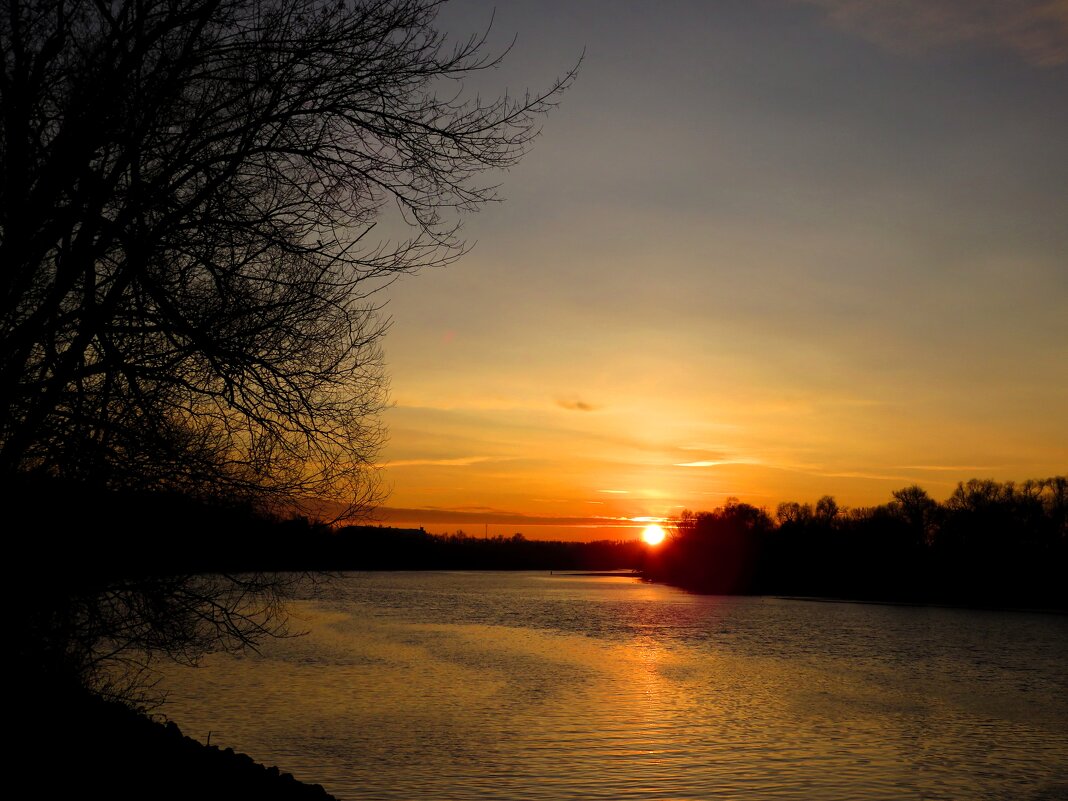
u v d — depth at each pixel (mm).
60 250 10617
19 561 10523
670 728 35688
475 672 50125
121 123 10430
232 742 30156
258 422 11172
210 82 11148
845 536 184625
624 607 119438
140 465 10586
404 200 11453
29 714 11211
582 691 44562
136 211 10320
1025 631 91375
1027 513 154375
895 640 79625
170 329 10461
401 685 43844
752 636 80812
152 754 13648
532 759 29609
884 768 30281
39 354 11008
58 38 10281
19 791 10523
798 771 29469
